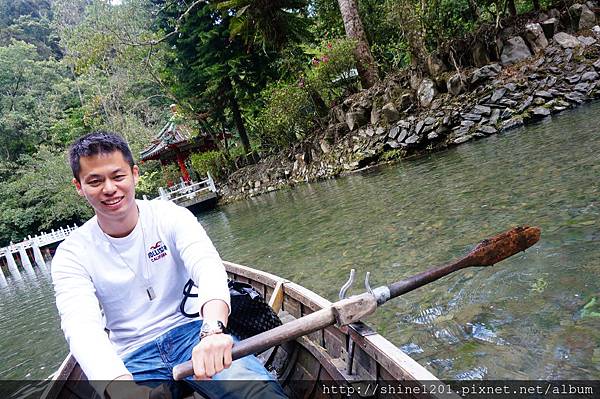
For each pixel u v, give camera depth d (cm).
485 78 1212
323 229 792
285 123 1691
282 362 263
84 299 160
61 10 3769
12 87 3738
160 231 176
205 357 137
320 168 1483
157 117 3512
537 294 339
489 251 237
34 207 2830
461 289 384
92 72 2955
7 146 3300
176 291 180
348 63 1520
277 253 739
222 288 159
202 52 2039
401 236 588
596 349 262
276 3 1383
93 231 171
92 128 3162
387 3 1400
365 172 1264
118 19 2095
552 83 1107
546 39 1213
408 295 404
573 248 390
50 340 751
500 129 1085
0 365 691
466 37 1301
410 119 1263
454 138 1152
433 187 791
